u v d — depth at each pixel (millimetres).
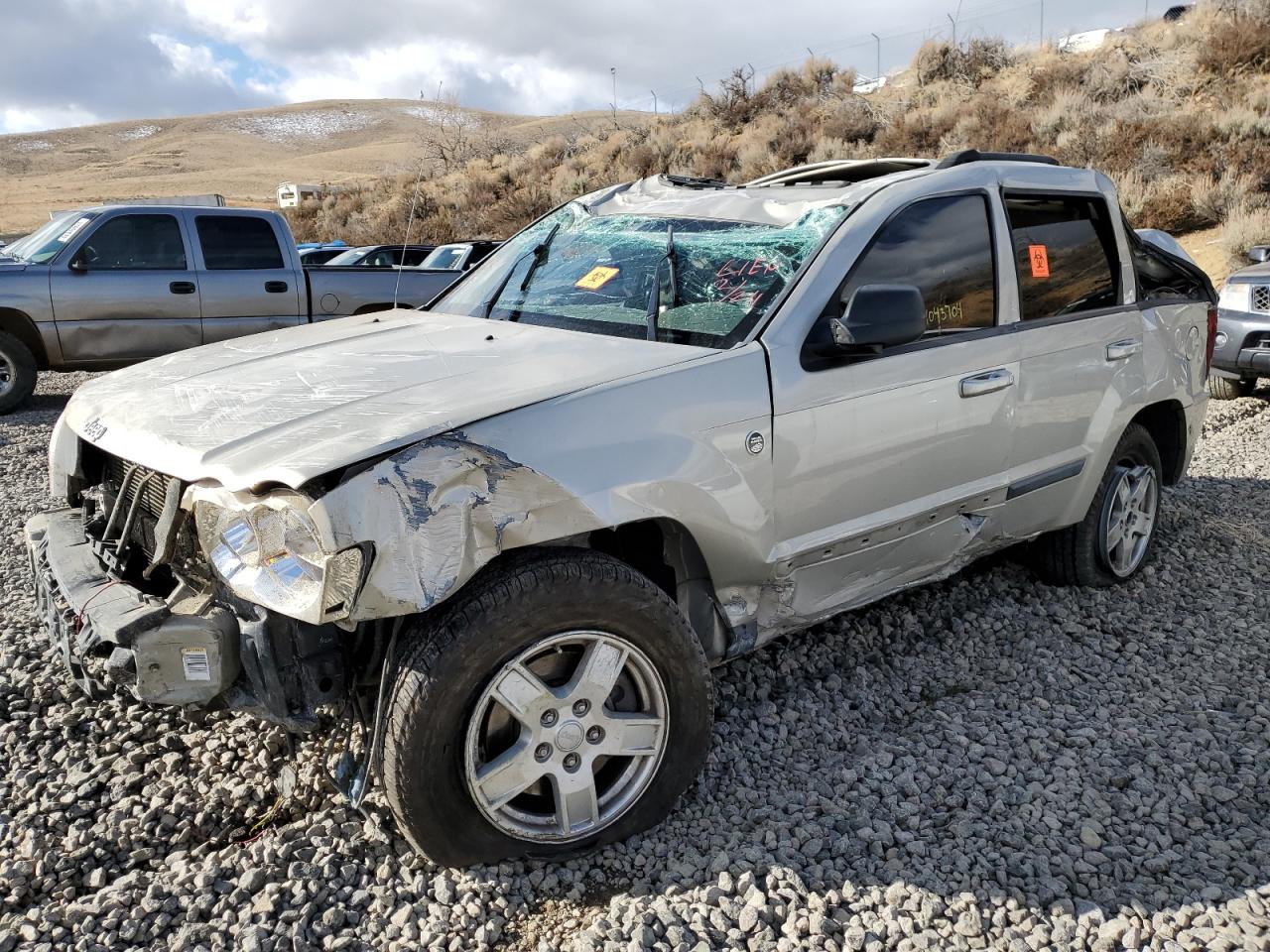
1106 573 4656
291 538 2348
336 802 2963
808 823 2881
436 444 2434
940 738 3408
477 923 2521
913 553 3652
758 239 3523
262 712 2496
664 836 2881
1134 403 4438
